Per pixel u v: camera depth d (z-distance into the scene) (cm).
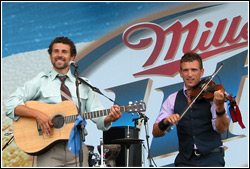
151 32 916
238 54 880
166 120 523
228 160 849
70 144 509
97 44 925
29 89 575
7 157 895
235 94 867
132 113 536
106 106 906
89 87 586
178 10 912
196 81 548
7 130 909
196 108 532
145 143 883
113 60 918
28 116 558
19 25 942
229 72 877
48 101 571
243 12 892
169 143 877
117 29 925
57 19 939
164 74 902
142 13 923
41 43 937
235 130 853
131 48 918
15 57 935
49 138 551
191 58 548
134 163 818
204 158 517
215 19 898
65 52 579
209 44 892
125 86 909
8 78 927
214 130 526
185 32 905
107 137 826
